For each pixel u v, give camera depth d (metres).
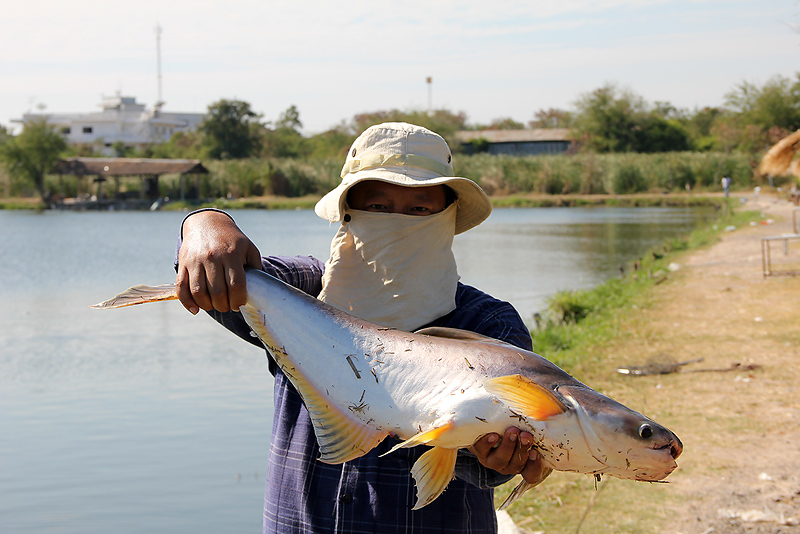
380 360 1.95
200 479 6.35
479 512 2.07
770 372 8.24
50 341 12.11
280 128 102.06
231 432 7.52
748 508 4.88
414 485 2.00
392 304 2.14
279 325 2.03
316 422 2.00
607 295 14.55
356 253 2.18
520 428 1.77
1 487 6.12
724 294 13.83
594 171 57.78
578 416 1.76
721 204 44.81
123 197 62.47
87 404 8.54
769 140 62.19
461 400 1.81
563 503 5.14
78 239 31.72
